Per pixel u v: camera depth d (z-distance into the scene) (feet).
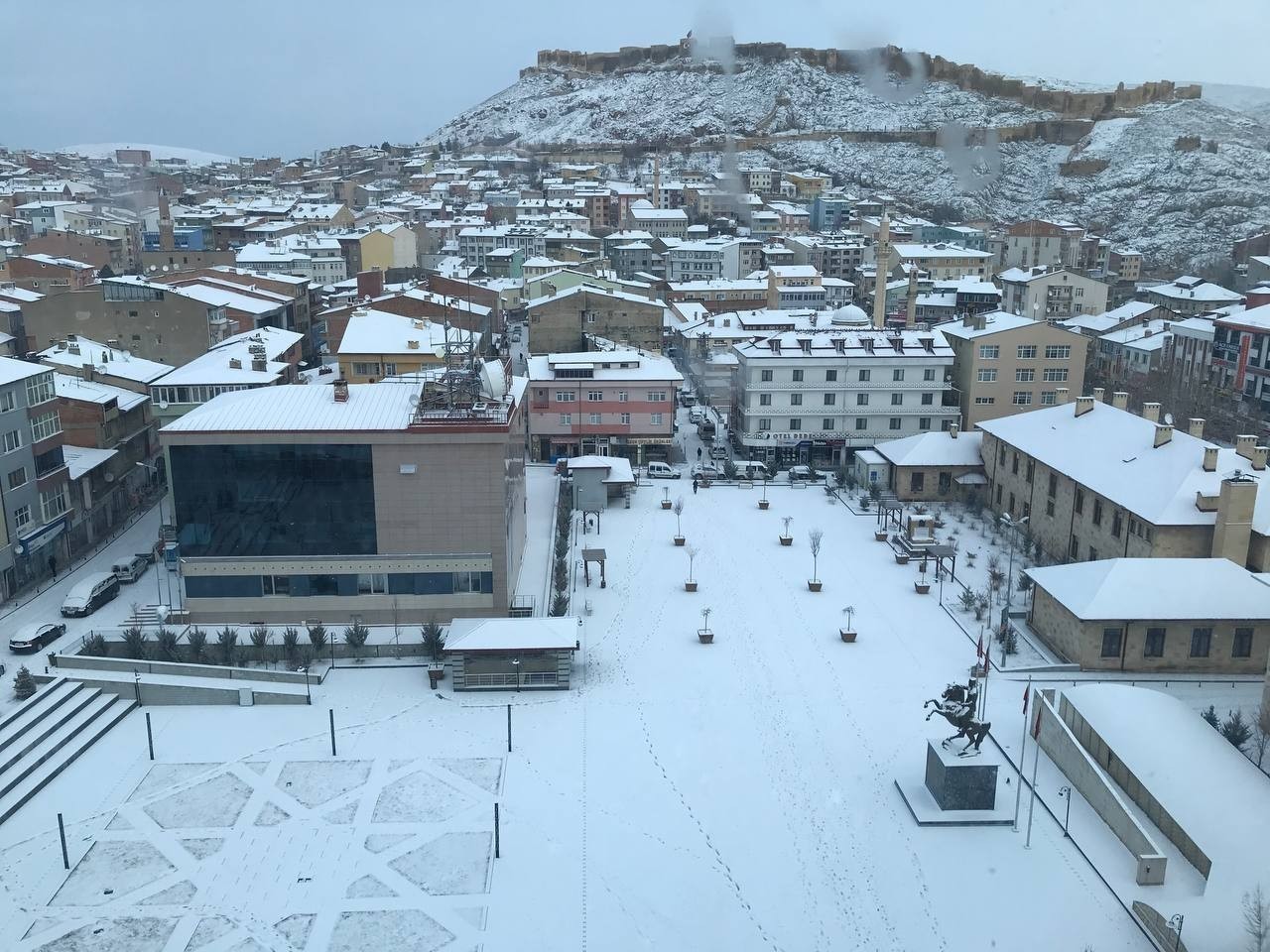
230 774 144.97
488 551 188.14
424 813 134.82
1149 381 414.00
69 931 112.37
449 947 109.81
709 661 179.83
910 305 448.65
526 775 143.84
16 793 137.28
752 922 113.80
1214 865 116.78
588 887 119.96
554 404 313.12
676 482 299.38
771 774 144.05
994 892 118.42
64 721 154.20
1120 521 201.98
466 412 186.09
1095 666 173.99
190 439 179.63
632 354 322.55
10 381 196.13
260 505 183.93
